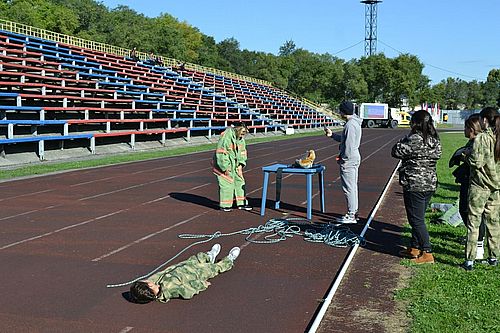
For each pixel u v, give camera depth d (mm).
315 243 8719
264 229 9578
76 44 49000
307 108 72000
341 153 10102
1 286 6602
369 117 71750
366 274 7070
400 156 7426
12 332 5246
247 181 16562
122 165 21281
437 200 12461
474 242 7082
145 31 83312
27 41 38438
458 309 5699
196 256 6871
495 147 6918
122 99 34312
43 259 7793
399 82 87000
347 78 90625
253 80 73188
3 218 10719
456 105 129750
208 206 12125
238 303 6043
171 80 46719
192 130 38781
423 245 7469
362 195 13836
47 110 26672
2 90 27578
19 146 23594
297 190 14633
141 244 8656
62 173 18438
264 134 47656
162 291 6051
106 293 6359
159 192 14234
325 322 5488
